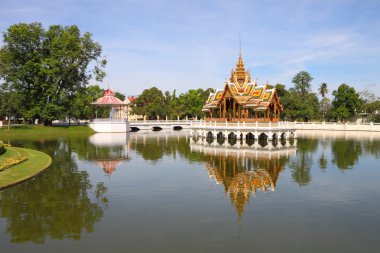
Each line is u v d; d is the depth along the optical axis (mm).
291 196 22312
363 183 26125
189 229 16391
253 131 60906
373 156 41406
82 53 86938
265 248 14320
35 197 21922
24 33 77938
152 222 17344
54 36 84938
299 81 155500
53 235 15703
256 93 66000
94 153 44812
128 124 98750
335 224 17125
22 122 107188
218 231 16156
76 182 26516
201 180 27312
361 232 16125
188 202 20906
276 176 28875
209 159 39000
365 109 122750
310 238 15391
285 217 18156
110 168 33062
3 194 22672
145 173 30453
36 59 82000
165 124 112750
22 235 15695
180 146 53906
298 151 46750
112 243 14797
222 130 64062
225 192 23359
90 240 15125
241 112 66812
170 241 14984
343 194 22797
